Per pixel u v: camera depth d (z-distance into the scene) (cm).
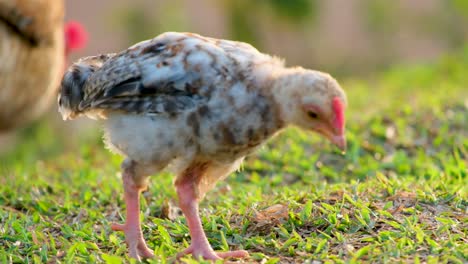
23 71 1421
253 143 841
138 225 870
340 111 815
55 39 1475
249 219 964
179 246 918
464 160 1288
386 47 2797
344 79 2559
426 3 2809
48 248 935
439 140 1365
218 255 861
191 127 820
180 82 823
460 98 1600
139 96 833
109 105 845
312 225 938
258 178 1264
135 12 2512
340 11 2864
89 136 1823
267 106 825
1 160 1777
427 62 2445
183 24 2512
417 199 987
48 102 1527
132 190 860
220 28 2619
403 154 1294
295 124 841
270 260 837
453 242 855
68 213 1086
